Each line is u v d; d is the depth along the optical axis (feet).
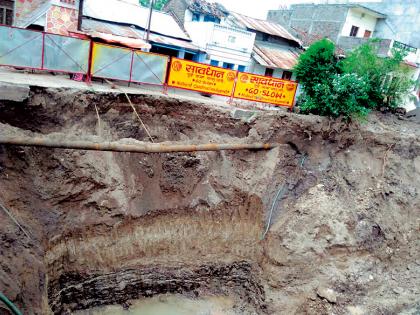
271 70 72.74
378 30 84.28
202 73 43.14
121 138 36.09
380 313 33.68
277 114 42.06
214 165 40.09
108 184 33.78
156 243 36.24
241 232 39.81
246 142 41.14
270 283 35.78
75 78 39.58
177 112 39.88
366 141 45.78
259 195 39.73
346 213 39.75
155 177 37.29
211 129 41.34
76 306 32.27
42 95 31.68
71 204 32.17
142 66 40.42
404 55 49.60
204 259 37.99
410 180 45.78
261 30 74.38
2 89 28.71
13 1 48.06
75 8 50.78
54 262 30.17
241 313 36.17
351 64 47.85
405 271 39.17
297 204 40.14
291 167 42.14
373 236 39.55
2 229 25.67
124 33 59.77
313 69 44.65
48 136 31.12
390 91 52.65
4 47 33.86
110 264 33.71
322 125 43.52
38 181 30.58
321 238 37.73
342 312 33.09
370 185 43.39
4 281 23.04
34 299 25.20
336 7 80.43
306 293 34.47
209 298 37.47
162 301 35.94
